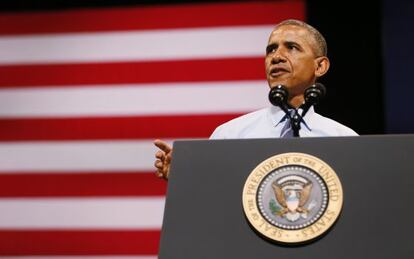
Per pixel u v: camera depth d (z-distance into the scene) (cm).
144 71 1122
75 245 1069
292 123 497
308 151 405
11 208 1091
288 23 610
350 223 366
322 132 593
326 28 1098
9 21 1174
